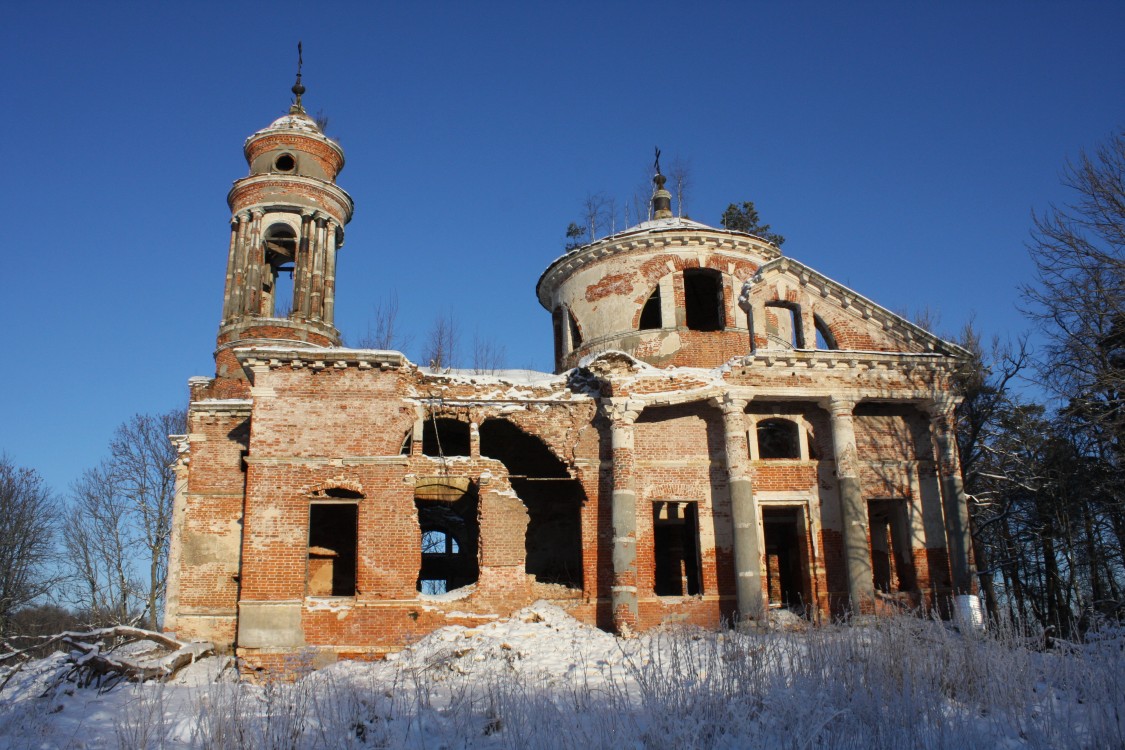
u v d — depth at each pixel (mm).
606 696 15461
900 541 28062
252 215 32094
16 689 19141
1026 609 36438
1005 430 37000
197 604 27031
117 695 19172
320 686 18609
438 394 26578
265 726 14820
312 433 25578
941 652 16094
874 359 27469
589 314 33250
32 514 46844
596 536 26484
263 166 33031
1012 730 13812
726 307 32250
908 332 28688
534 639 23594
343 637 24125
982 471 36438
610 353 26781
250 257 31469
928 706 13828
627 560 25391
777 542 30703
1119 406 27188
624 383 26828
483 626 24469
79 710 17750
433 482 25844
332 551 27953
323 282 31906
